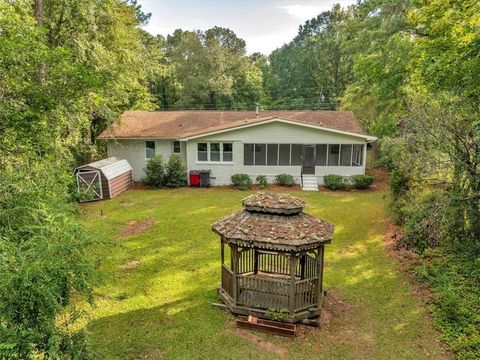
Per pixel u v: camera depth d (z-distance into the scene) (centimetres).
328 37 4500
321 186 2086
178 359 606
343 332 685
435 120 931
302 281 711
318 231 707
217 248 1112
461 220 961
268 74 5841
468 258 899
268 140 2044
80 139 1616
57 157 764
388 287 852
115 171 1895
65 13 1540
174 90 4419
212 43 4462
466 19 912
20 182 525
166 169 2089
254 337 673
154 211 1543
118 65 1293
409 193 1148
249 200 763
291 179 2066
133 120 2330
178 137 2094
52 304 361
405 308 759
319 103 4488
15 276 338
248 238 687
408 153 1052
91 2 1541
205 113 2452
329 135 2012
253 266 966
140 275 926
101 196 1767
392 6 1730
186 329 695
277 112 2436
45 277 349
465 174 927
